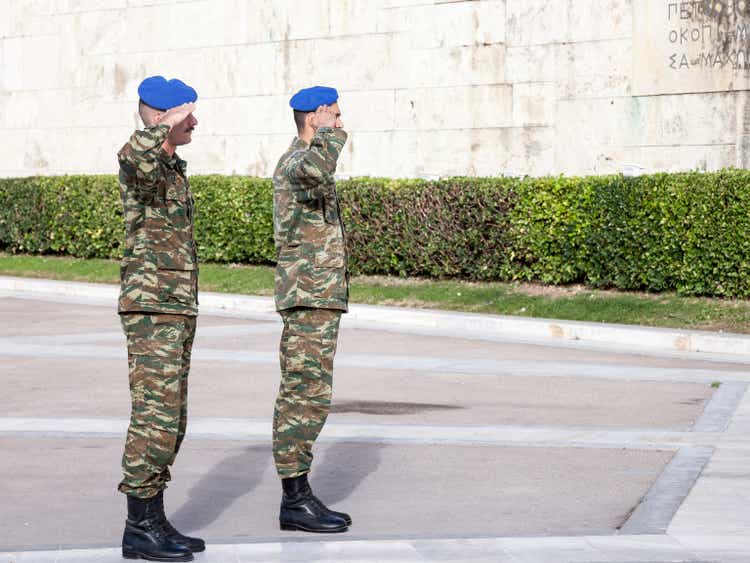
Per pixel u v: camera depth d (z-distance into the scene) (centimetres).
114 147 2964
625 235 1925
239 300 2158
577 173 2212
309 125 775
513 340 1725
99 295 2377
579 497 861
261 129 2672
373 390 1317
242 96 2697
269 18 2639
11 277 2641
